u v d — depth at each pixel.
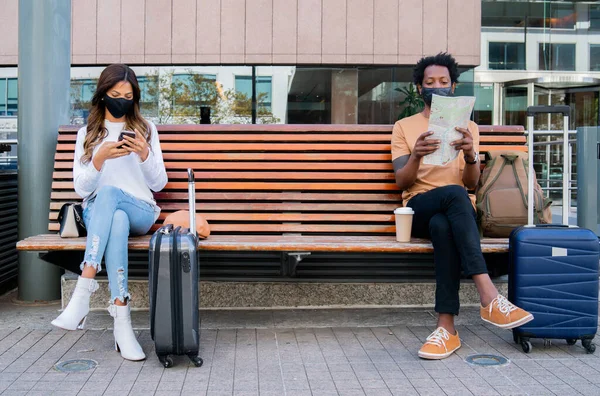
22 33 4.75
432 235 3.49
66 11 4.86
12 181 5.28
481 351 3.56
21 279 4.77
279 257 4.43
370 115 13.59
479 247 3.39
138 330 3.96
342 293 4.49
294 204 4.22
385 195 4.25
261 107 13.54
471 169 3.76
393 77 13.57
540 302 3.46
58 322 3.18
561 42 14.45
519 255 3.47
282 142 4.35
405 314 4.35
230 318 4.24
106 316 4.29
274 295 4.46
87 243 3.29
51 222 4.23
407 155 3.96
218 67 13.45
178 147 4.32
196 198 4.25
